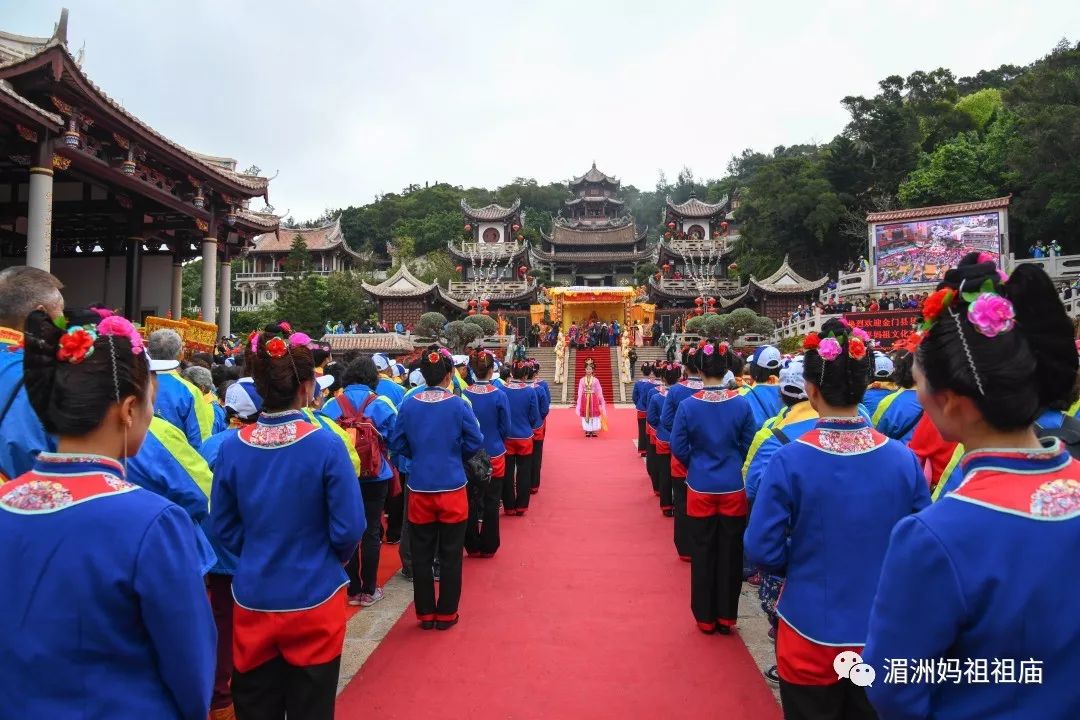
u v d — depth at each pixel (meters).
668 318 47.59
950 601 1.42
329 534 2.99
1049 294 1.50
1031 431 1.56
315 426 3.05
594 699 3.90
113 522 1.58
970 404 1.53
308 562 2.91
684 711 3.77
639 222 98.56
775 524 2.66
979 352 1.47
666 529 7.86
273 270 63.25
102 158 16.12
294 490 2.91
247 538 2.96
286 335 3.38
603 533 7.69
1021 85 40.84
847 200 47.00
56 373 1.66
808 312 33.25
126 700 1.57
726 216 59.19
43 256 13.68
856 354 2.61
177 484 2.96
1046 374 1.47
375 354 7.30
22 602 1.51
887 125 46.34
